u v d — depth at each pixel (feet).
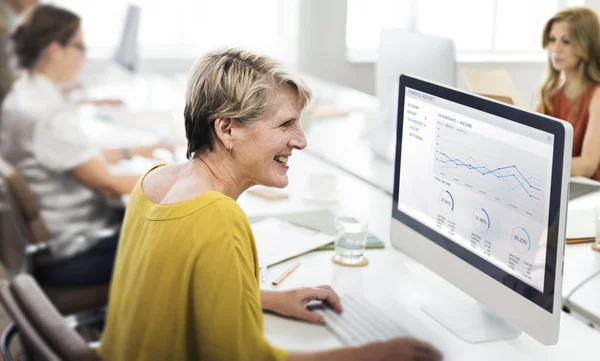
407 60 7.57
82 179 7.82
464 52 14.03
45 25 7.64
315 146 8.82
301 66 13.85
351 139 9.07
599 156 8.20
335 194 7.16
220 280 3.80
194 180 4.14
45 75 7.80
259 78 4.05
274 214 6.60
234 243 3.85
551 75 8.91
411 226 5.26
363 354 4.25
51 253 7.10
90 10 13.15
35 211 7.16
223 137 4.12
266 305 4.79
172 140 8.98
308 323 4.65
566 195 3.84
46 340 3.90
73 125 7.86
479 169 4.45
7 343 4.54
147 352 3.98
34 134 7.67
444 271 4.92
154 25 13.83
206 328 3.84
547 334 4.04
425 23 14.02
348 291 5.11
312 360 4.08
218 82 4.04
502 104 4.17
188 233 3.86
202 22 13.98
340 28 13.75
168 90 11.55
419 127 5.00
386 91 8.10
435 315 4.76
